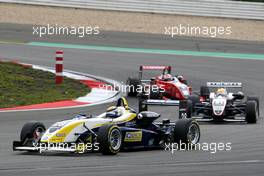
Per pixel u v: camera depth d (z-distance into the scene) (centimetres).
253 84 8775
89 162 3741
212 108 5984
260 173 3400
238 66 10031
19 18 12706
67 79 8469
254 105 5931
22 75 8369
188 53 10956
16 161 3784
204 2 12888
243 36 12794
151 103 4616
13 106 6656
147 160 3850
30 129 4150
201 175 3334
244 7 12900
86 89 7988
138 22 12862
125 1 12900
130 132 4216
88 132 4059
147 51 10969
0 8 12706
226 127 5700
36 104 6838
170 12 12900
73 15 12794
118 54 10600
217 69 9731
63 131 3984
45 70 8894
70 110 6519
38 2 12781
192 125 4416
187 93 7206
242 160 3888
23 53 10281
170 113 6600
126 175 3309
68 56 10250
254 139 4909
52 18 12738
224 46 11769
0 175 3281
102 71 9275
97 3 12850
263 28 12900
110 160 3825
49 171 3412
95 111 6512
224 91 6206
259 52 11381
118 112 4359
